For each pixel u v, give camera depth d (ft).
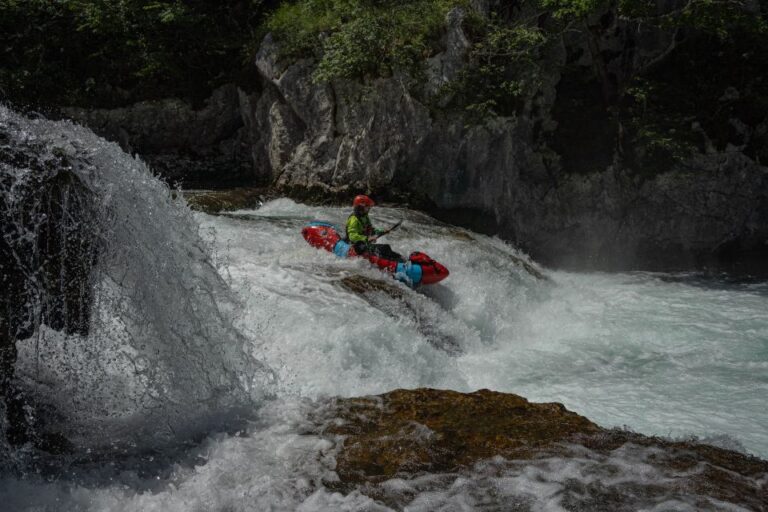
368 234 33.60
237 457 14.12
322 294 26.05
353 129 45.32
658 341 29.04
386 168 44.42
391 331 23.66
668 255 47.16
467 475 13.02
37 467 13.82
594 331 30.48
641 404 21.91
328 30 47.60
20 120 14.56
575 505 11.90
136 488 13.33
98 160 15.25
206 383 16.87
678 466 13.17
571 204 46.21
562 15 44.32
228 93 54.85
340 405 16.40
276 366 19.89
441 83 43.73
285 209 43.42
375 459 13.79
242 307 18.70
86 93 52.34
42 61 51.85
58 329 14.64
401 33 44.57
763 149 46.42
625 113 47.16
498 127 43.75
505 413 15.48
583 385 23.73
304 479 13.15
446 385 22.68
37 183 13.71
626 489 12.35
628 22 47.01
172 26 54.70
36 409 15.14
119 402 16.21
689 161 46.11
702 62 47.91
